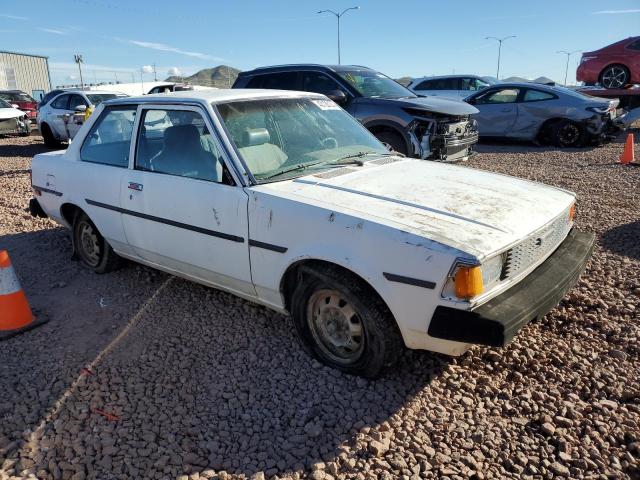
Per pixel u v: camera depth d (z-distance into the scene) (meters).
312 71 8.67
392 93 8.61
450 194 3.23
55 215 5.07
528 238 2.88
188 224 3.66
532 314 2.70
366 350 3.03
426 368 3.24
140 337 3.72
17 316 3.83
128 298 4.35
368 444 2.62
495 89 13.20
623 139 13.94
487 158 11.14
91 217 4.53
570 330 3.65
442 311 2.60
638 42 14.51
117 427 2.80
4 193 8.44
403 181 3.45
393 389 3.05
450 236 2.67
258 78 9.18
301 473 2.48
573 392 3.00
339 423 2.79
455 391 3.04
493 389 3.03
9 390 3.13
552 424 2.75
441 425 2.76
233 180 3.41
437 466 2.49
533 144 13.37
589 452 2.56
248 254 3.35
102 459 2.59
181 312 4.07
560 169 9.54
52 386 3.16
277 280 3.25
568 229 3.63
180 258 3.86
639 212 6.45
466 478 2.43
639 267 4.66
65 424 2.83
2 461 2.59
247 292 3.58
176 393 3.08
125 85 16.55
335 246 2.91
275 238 3.17
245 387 3.12
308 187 3.30
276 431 2.76
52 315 4.09
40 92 44.69
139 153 4.09
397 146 7.89
